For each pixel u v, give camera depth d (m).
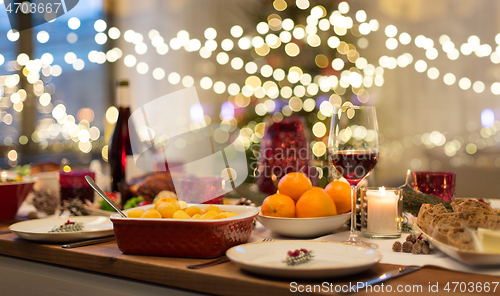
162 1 4.65
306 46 2.80
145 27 4.74
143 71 4.72
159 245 0.68
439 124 4.05
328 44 2.87
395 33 4.01
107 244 0.79
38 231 0.83
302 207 0.82
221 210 0.77
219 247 0.67
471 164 3.58
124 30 4.80
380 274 0.56
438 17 4.01
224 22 4.38
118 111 1.27
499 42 3.82
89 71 4.71
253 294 0.54
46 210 1.18
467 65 3.95
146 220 0.67
